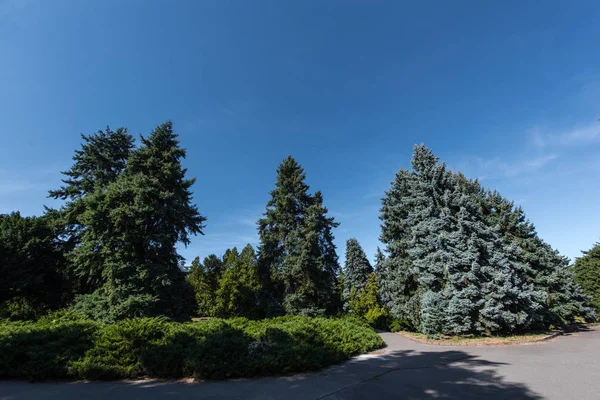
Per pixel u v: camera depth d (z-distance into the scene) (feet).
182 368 24.84
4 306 75.46
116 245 57.93
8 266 69.10
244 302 104.88
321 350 29.07
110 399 19.19
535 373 24.90
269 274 85.87
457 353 37.04
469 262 52.26
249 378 24.31
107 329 28.04
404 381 23.17
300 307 77.05
